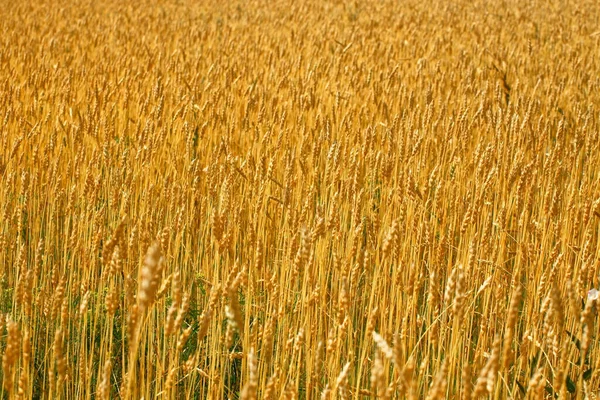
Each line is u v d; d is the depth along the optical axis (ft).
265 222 17.58
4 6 69.56
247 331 12.07
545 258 16.63
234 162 19.98
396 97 30.22
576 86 35.68
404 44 46.29
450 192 19.58
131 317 8.54
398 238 12.09
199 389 14.51
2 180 19.58
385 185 19.63
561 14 69.72
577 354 13.25
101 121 25.04
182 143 24.20
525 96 32.71
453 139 23.95
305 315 13.35
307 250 10.96
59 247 19.13
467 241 16.48
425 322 15.11
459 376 11.58
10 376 8.95
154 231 16.83
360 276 15.76
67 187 21.08
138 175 20.61
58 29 54.65
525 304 14.82
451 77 35.86
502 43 52.03
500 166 21.04
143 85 31.27
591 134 25.49
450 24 59.57
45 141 23.95
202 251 18.30
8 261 17.60
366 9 73.97
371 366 12.94
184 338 9.75
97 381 13.11
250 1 83.76
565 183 20.94
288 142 24.88
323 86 33.32
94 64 39.14
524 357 11.58
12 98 28.04
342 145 22.57
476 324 15.88
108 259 11.94
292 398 9.43
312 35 50.80
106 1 79.46
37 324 15.33
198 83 30.83
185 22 61.82
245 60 40.32
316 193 20.21
